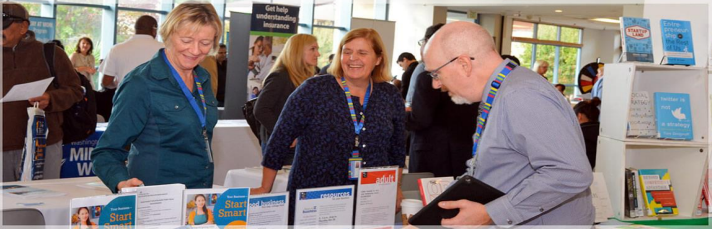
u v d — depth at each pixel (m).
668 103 3.23
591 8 14.34
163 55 2.14
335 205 2.01
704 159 3.22
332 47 13.58
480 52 1.75
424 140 3.52
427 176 3.07
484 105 1.76
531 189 1.63
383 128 2.55
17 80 2.93
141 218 1.70
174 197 1.74
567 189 1.61
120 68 5.49
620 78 3.15
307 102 2.46
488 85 1.75
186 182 2.16
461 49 1.75
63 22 10.47
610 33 20.67
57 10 10.38
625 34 3.20
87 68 9.20
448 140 3.45
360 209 2.17
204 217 1.76
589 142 3.73
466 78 1.77
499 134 1.70
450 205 1.73
